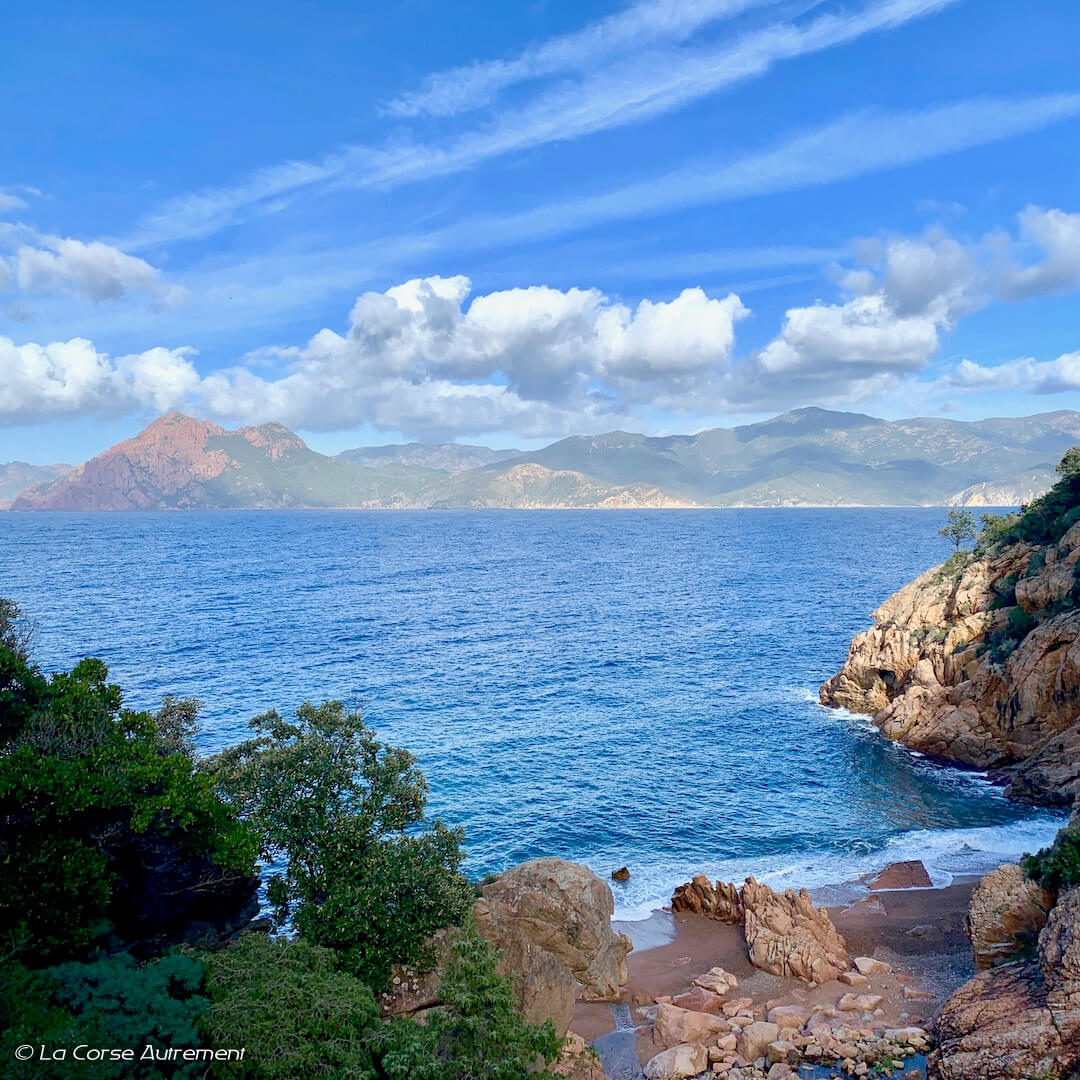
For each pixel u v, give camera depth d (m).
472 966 22.03
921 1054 29.22
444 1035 21.64
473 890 31.86
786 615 134.75
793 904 41.34
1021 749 64.81
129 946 26.09
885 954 39.03
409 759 31.91
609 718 77.12
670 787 60.97
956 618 78.62
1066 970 27.19
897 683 79.25
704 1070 29.89
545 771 63.16
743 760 67.31
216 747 64.31
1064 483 85.38
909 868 48.62
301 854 29.02
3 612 35.03
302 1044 19.52
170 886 27.59
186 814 24.70
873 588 169.88
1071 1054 25.30
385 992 27.67
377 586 175.62
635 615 135.12
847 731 75.56
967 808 58.56
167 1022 18.91
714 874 48.56
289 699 79.56
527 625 125.12
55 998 19.19
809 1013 33.38
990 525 92.69
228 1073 18.72
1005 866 37.81
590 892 36.44
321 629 119.38
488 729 72.69
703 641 112.88
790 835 53.72
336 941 26.94
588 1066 28.72
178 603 142.62
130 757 25.45
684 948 40.44
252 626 120.31
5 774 21.50
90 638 107.44
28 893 21.41
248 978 21.50
